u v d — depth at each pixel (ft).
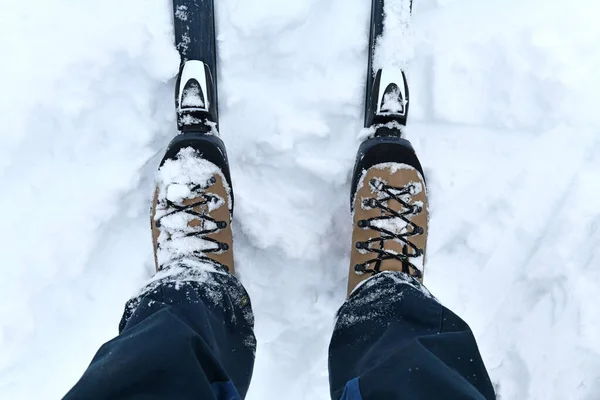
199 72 3.30
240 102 3.42
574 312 3.62
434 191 3.56
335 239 3.57
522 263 3.63
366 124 3.48
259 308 3.54
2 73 3.20
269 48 3.37
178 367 2.01
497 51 3.48
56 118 3.24
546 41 3.47
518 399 3.66
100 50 3.22
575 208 3.58
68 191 3.31
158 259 3.14
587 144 3.57
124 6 3.25
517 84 3.50
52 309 3.37
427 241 3.59
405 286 2.72
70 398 1.78
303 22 3.35
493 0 3.47
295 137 3.42
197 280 2.67
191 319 2.36
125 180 3.32
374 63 3.43
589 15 3.48
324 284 3.57
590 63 3.51
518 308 3.66
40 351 3.38
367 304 2.76
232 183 3.48
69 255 3.34
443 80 3.49
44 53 3.21
